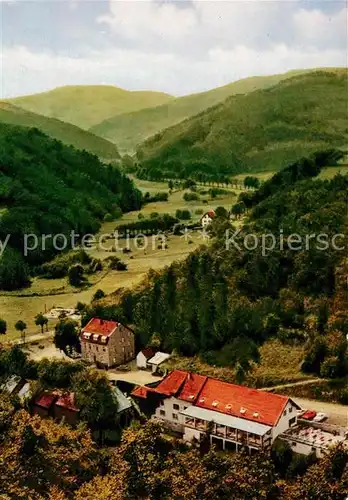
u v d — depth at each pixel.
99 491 89.31
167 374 124.44
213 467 91.25
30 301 178.00
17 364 131.12
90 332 137.62
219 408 106.00
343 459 87.88
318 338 123.25
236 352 128.88
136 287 153.12
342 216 148.75
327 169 193.50
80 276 189.12
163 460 95.19
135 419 111.31
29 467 94.88
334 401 113.31
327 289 133.75
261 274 141.00
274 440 99.06
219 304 138.12
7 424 105.56
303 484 85.19
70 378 124.19
